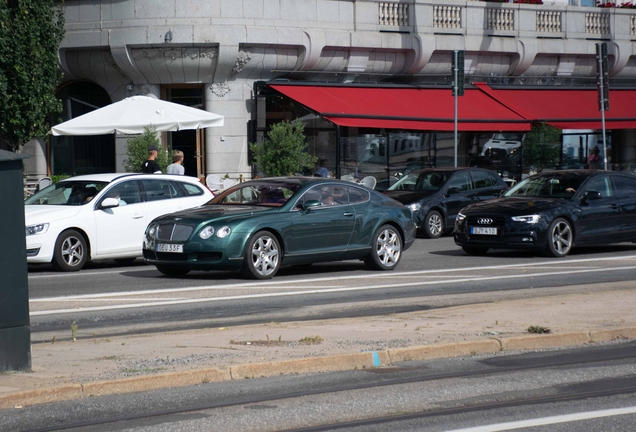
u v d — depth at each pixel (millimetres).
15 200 8930
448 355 10312
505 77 40375
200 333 11328
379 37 35781
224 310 13672
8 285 8953
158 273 18406
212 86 33406
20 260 9008
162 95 33719
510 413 7871
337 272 18516
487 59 39344
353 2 35312
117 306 14039
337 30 34812
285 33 33375
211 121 25750
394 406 8148
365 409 8047
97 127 24969
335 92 34406
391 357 9992
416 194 27562
